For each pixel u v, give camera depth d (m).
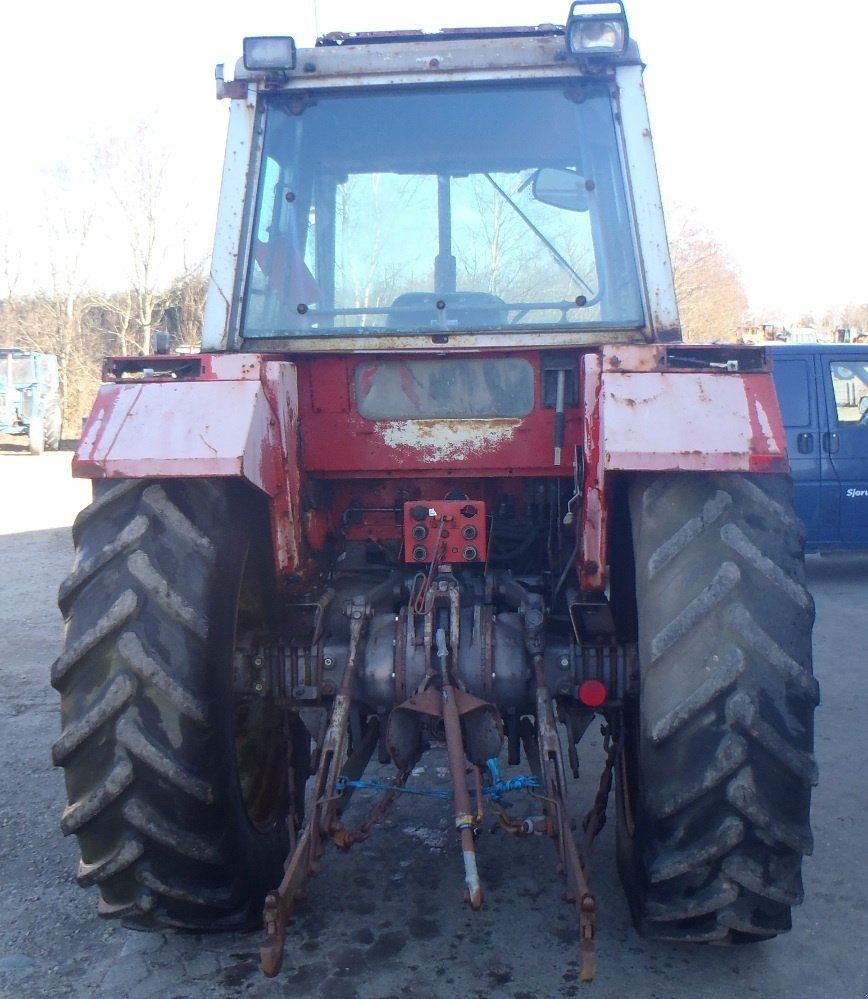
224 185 3.33
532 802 4.05
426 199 3.36
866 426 8.79
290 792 3.23
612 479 2.93
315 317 3.34
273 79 3.34
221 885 2.77
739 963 2.94
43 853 3.75
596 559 2.87
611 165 3.29
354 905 3.28
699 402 2.60
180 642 2.61
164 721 2.59
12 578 9.34
